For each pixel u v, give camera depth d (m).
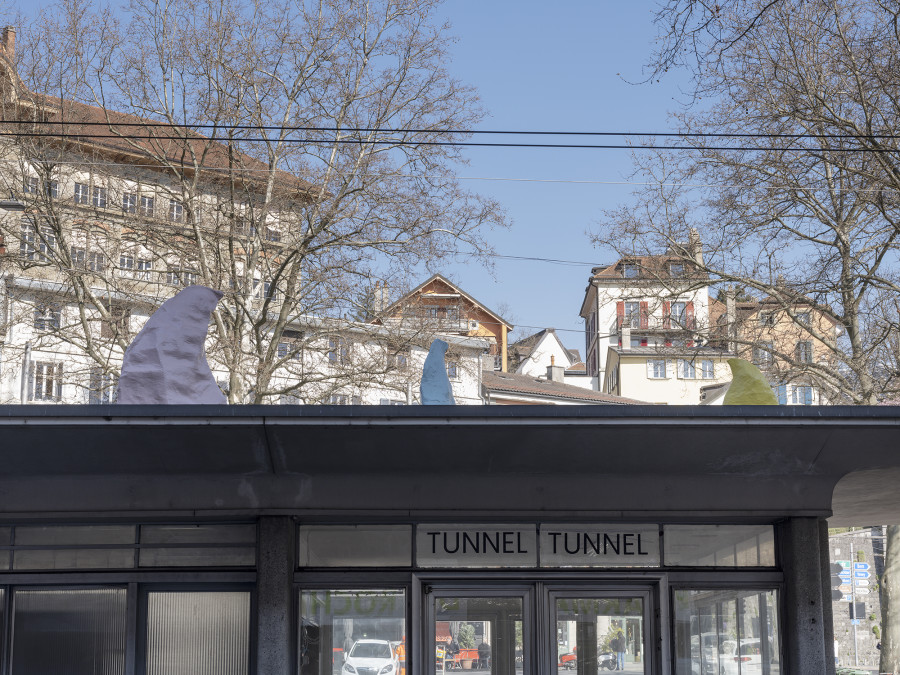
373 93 29.25
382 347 30.39
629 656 11.37
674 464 10.84
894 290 26.69
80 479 10.81
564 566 11.45
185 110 29.61
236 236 30.47
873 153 25.06
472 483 11.00
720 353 29.98
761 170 26.89
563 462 10.73
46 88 28.73
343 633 11.27
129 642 11.05
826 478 11.20
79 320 30.00
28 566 11.20
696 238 28.67
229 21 28.91
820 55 25.84
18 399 34.22
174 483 10.88
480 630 11.34
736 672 11.45
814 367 28.39
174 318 11.38
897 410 10.01
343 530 11.43
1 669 11.01
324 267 28.97
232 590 11.21
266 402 30.89
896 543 29.78
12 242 29.62
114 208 30.47
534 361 86.62
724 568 11.59
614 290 62.09
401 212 28.67
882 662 29.48
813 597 11.34
